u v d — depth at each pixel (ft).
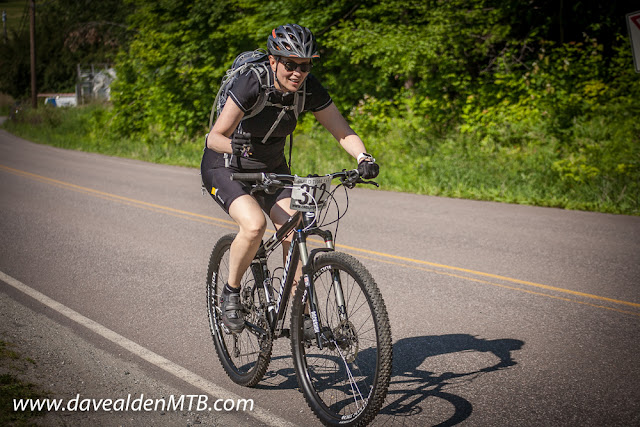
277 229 12.10
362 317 10.87
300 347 11.18
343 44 57.00
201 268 21.31
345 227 28.30
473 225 28.68
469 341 14.88
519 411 11.32
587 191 35.12
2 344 13.79
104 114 82.74
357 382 10.96
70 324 15.61
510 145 44.42
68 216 30.63
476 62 58.54
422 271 21.04
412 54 51.96
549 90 46.85
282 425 10.87
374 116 54.85
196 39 67.77
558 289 19.01
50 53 179.52
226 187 12.10
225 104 11.48
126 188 40.91
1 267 20.95
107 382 12.33
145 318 16.28
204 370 13.23
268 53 11.41
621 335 15.25
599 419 11.02
